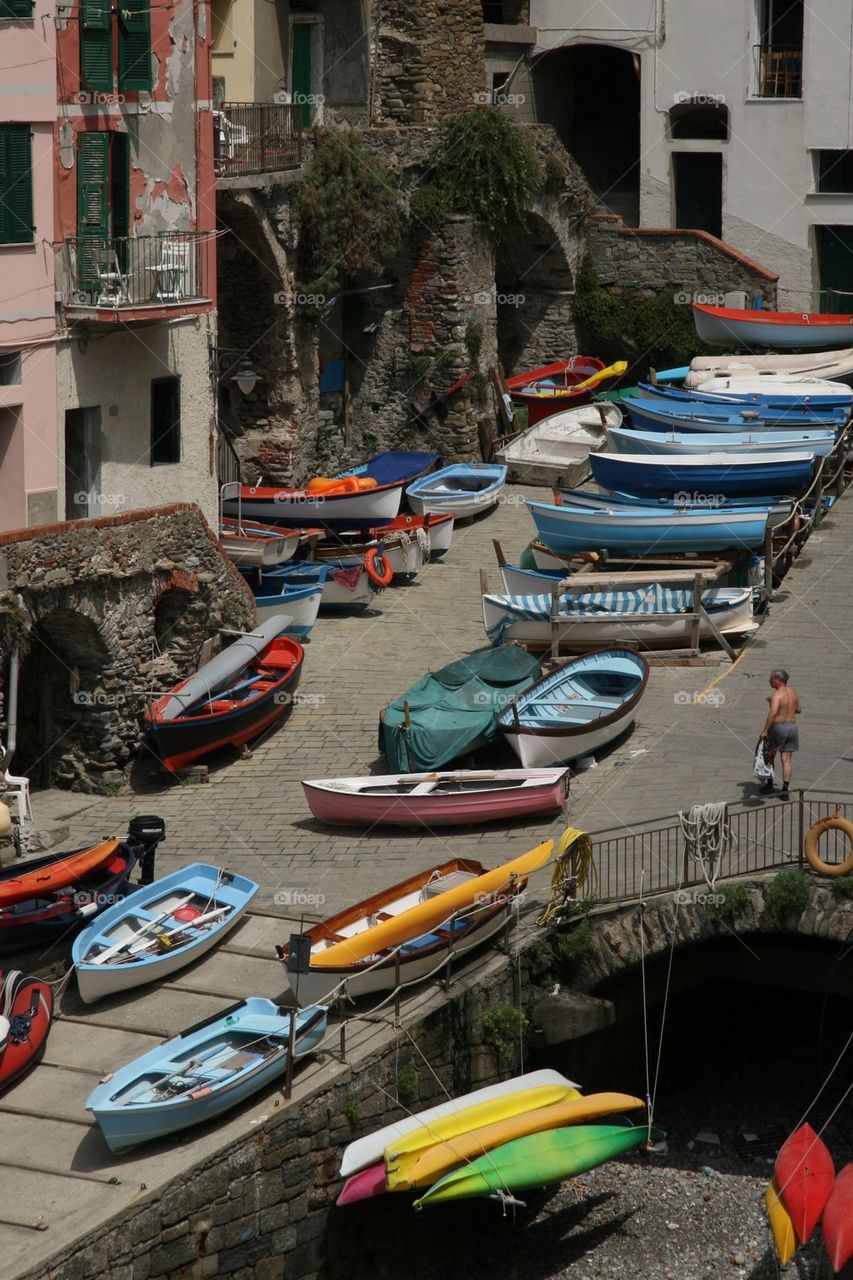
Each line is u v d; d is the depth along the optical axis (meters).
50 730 33.16
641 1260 24.80
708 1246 25.02
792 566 39.97
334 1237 23.81
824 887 26.02
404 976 25.19
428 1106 24.98
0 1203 21.56
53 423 32.34
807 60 51.59
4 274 31.02
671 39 52.97
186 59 35.09
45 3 31.20
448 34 48.53
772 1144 27.23
